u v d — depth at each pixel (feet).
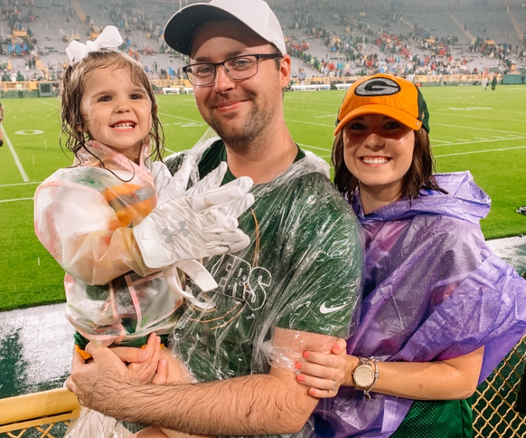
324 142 47.26
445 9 195.31
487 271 4.91
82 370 4.92
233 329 5.02
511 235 22.41
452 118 65.46
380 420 5.29
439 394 5.05
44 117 67.00
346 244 4.66
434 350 5.07
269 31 4.78
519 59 172.65
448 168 36.63
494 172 35.24
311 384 4.54
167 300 4.88
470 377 5.11
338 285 4.60
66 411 5.83
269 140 5.08
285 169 5.13
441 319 4.96
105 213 4.41
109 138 4.82
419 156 5.45
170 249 4.09
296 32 168.86
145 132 5.09
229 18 4.67
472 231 5.12
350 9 185.98
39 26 140.15
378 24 182.60
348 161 5.64
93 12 151.74
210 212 4.05
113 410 4.75
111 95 4.89
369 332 5.33
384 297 5.25
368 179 5.42
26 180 33.68
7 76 110.63
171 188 4.97
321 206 4.80
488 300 4.85
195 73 5.01
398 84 5.27
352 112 5.32
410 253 5.25
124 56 5.10
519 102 88.17
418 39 177.06
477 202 5.43
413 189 5.47
